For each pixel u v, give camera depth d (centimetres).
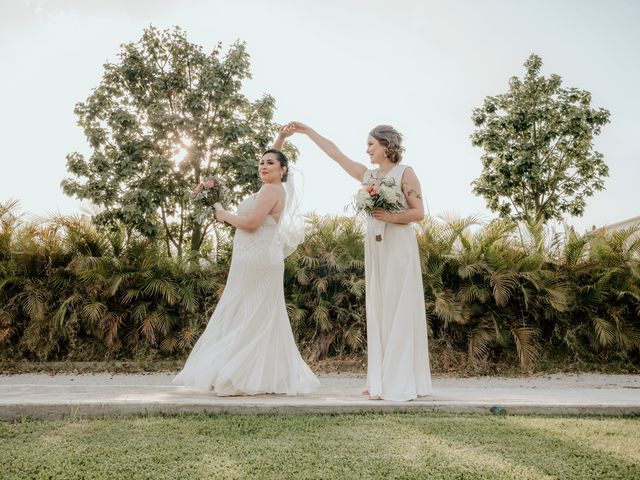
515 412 413
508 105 1639
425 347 455
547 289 793
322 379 709
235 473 266
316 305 827
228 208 493
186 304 813
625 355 807
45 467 273
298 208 480
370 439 327
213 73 1001
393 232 448
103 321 786
